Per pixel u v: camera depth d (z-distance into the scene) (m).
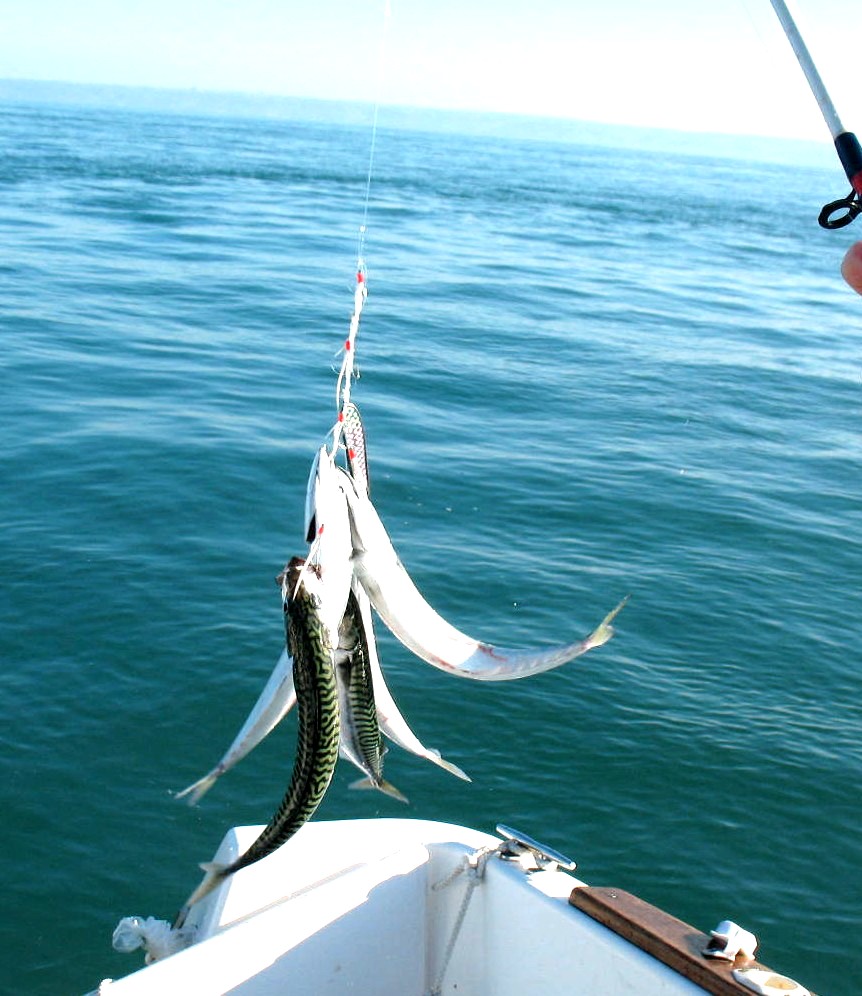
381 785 3.47
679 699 10.02
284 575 3.15
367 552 3.40
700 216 70.69
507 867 4.29
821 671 10.76
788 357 26.55
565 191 82.25
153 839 7.94
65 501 13.42
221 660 10.09
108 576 11.49
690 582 12.59
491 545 13.31
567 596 12.00
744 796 8.73
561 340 26.28
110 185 54.62
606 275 39.09
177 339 22.55
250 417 17.45
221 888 4.36
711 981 3.61
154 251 34.31
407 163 103.00
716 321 31.16
